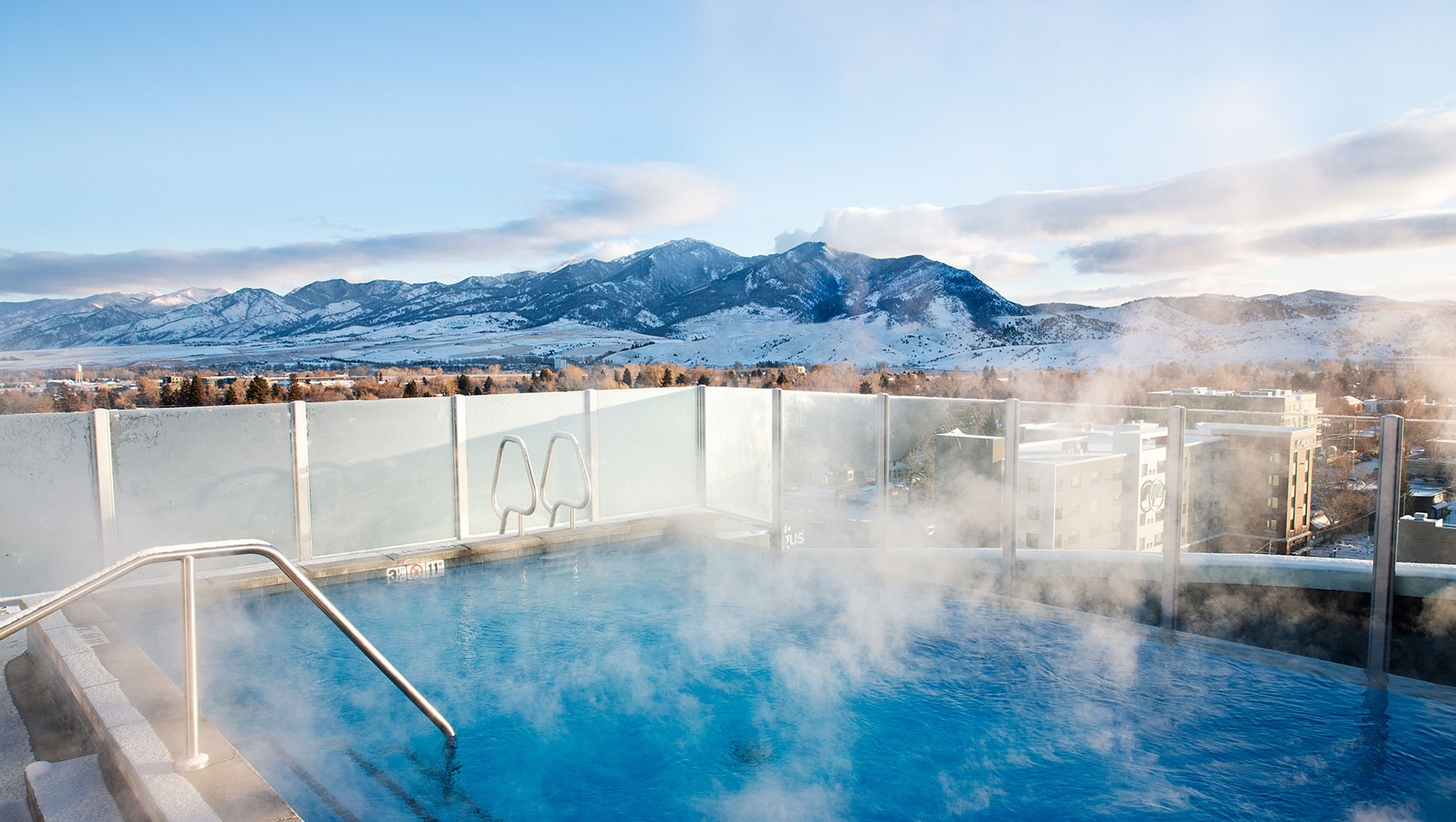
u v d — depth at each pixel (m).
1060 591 4.07
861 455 5.14
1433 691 2.93
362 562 4.97
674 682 3.66
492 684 3.63
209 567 4.79
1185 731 2.91
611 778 2.81
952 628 4.04
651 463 6.90
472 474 5.95
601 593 5.00
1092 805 2.54
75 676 2.50
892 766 2.87
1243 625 3.50
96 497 4.54
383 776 2.77
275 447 5.14
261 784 1.85
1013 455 4.20
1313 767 2.63
